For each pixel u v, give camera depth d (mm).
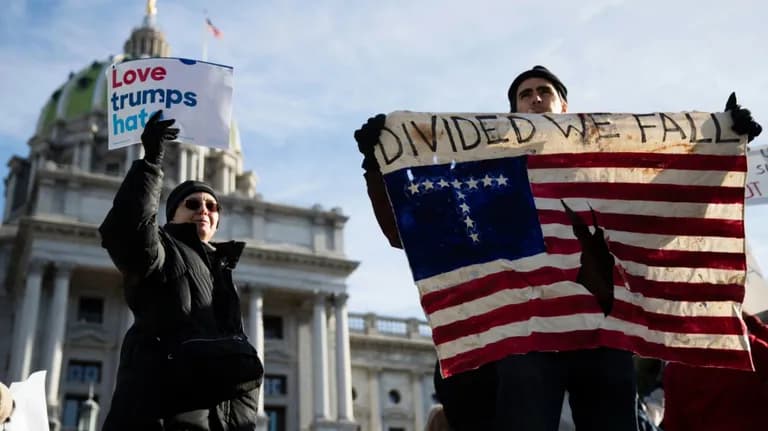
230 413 4922
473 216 5426
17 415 6441
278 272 56031
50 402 46312
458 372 5086
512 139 5617
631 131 5723
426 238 5359
